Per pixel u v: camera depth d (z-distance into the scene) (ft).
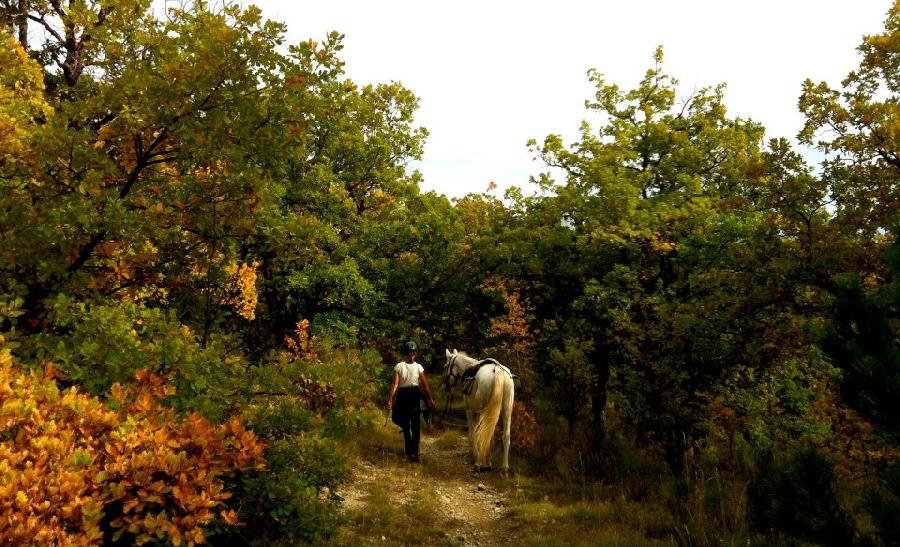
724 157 44.78
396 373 30.32
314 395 16.52
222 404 14.78
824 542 10.57
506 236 44.45
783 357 23.80
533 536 18.71
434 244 47.47
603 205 38.55
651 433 26.40
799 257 22.98
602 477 26.99
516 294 46.01
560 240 40.22
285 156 17.33
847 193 22.80
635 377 26.14
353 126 47.39
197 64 15.03
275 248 18.94
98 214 14.25
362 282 38.47
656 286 35.86
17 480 7.56
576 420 34.88
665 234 36.45
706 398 23.73
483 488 25.88
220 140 15.58
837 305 10.74
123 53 18.13
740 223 30.81
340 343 40.04
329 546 15.55
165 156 17.22
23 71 17.43
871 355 9.99
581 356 33.14
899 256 10.36
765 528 17.38
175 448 10.78
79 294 15.03
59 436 9.14
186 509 9.62
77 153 14.83
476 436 28.68
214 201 16.26
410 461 29.50
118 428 10.02
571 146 44.88
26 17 31.63
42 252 14.17
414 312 49.06
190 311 18.01
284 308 41.01
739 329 25.17
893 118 20.59
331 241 38.60
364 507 20.67
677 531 18.01
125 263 15.44
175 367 13.19
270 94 16.29
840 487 19.25
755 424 23.65
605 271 39.55
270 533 13.92
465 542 18.98
